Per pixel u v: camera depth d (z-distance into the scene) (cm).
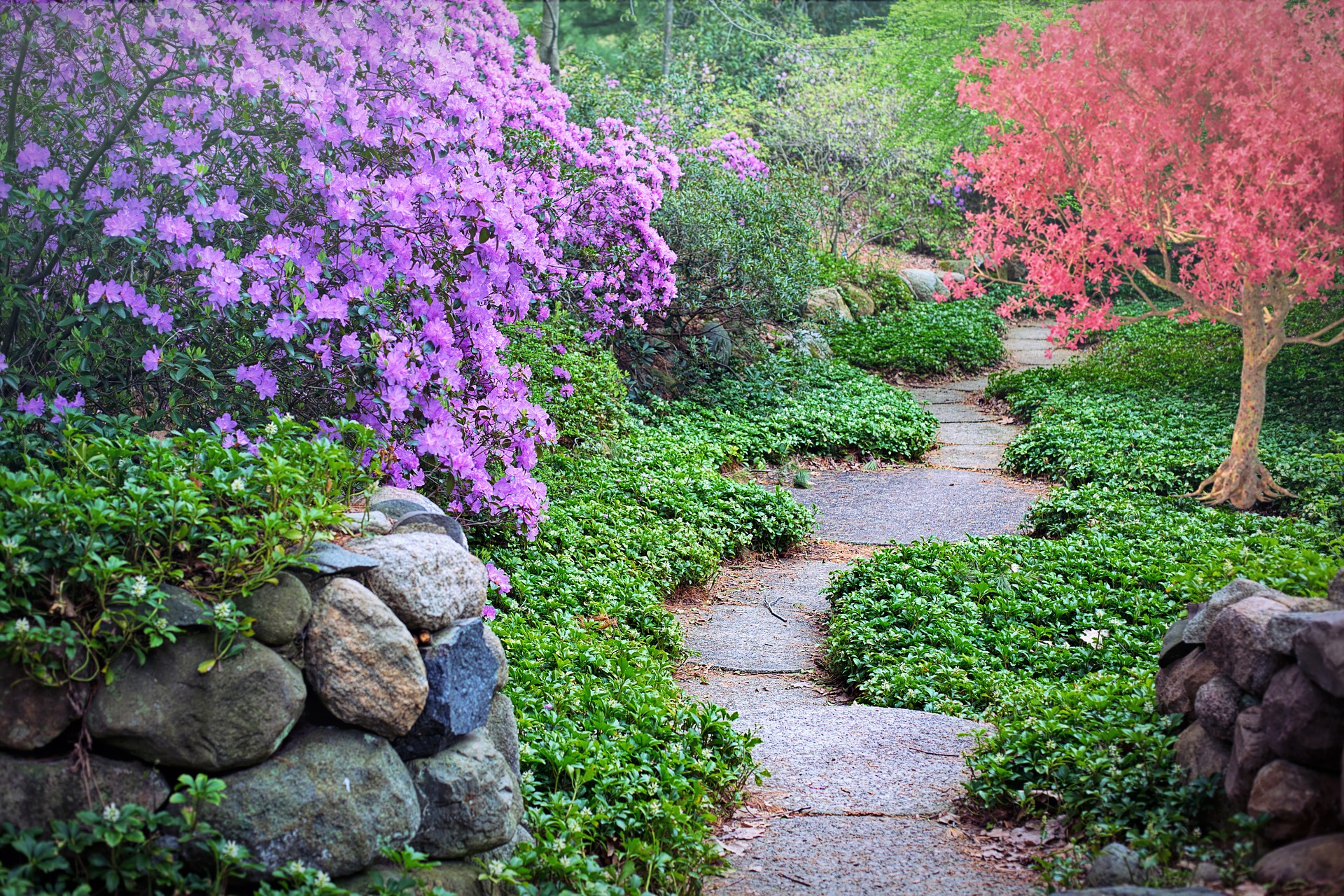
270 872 273
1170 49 995
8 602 259
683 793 435
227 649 277
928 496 1238
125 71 436
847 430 1425
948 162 2673
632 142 1262
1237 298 1076
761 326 1733
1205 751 369
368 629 299
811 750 538
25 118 430
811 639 802
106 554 280
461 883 315
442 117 548
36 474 304
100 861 258
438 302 537
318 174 454
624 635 679
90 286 407
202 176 434
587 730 473
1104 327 1111
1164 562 812
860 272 2333
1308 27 997
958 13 2220
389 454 459
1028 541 930
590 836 384
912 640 717
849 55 2592
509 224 553
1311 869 284
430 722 314
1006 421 1602
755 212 1564
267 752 279
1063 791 411
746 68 2773
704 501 1021
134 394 466
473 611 347
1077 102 1052
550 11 1479
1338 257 970
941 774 500
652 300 1260
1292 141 927
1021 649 689
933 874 393
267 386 436
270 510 306
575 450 1021
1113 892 295
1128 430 1344
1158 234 1053
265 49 484
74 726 270
